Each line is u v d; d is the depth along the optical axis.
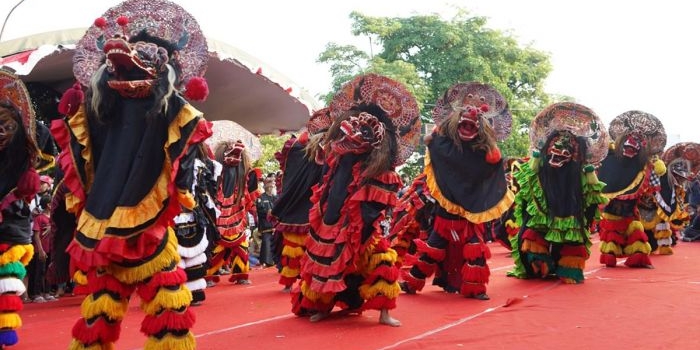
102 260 3.70
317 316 5.89
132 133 3.87
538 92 26.78
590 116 8.41
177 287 3.92
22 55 9.23
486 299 7.18
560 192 8.32
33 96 11.66
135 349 5.04
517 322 5.75
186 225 7.08
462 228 7.24
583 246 8.34
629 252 9.80
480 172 7.15
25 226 4.95
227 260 9.45
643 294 7.20
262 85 13.02
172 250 3.96
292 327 5.66
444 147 7.23
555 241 8.23
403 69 21.06
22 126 4.75
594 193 8.38
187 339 3.88
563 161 8.20
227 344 5.08
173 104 3.90
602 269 9.76
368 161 5.57
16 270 4.83
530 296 7.16
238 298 7.88
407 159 5.78
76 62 4.16
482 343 4.94
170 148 3.86
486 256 7.26
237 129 10.85
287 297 7.86
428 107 22.03
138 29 4.20
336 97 5.91
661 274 9.01
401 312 6.38
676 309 6.23
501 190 7.24
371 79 5.82
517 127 24.72
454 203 7.17
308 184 7.87
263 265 12.78
